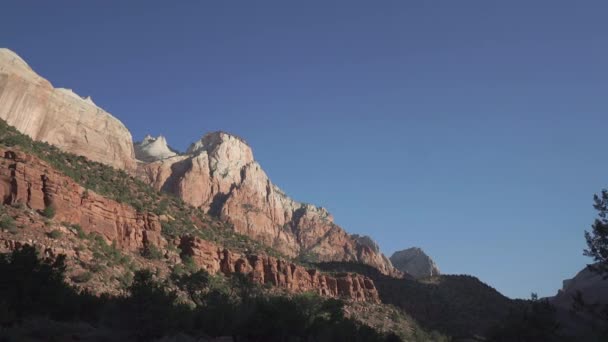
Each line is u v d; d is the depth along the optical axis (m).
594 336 33.12
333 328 52.25
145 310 39.84
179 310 49.06
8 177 66.69
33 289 40.00
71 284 57.06
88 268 62.97
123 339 38.78
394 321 109.69
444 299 138.88
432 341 103.38
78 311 44.78
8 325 35.25
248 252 109.50
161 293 42.03
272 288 96.69
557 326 45.97
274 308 48.34
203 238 101.81
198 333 49.97
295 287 103.69
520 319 50.09
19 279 39.09
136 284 41.03
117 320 39.75
